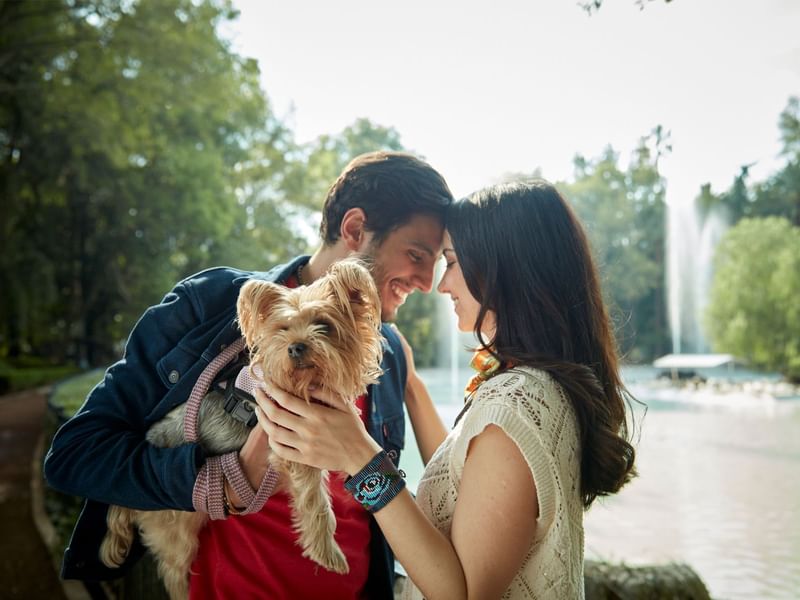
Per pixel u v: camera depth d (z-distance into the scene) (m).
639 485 13.09
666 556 8.63
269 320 1.93
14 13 22.94
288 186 43.66
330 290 1.99
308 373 1.81
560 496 1.71
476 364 2.12
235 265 38.47
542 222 1.96
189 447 1.93
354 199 2.39
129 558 2.25
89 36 22.94
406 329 42.41
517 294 1.95
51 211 33.53
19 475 10.85
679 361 52.22
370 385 2.43
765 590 7.46
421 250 2.40
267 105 39.88
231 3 24.95
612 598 3.75
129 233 34.66
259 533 2.07
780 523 10.20
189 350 2.11
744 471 14.60
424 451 2.84
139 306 36.78
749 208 50.78
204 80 24.61
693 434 20.58
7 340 38.97
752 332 44.62
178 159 31.89
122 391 2.08
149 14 22.83
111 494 1.94
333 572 2.07
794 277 43.59
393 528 1.72
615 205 42.31
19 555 6.54
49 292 30.97
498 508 1.67
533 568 1.74
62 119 25.67
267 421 1.83
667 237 51.53
